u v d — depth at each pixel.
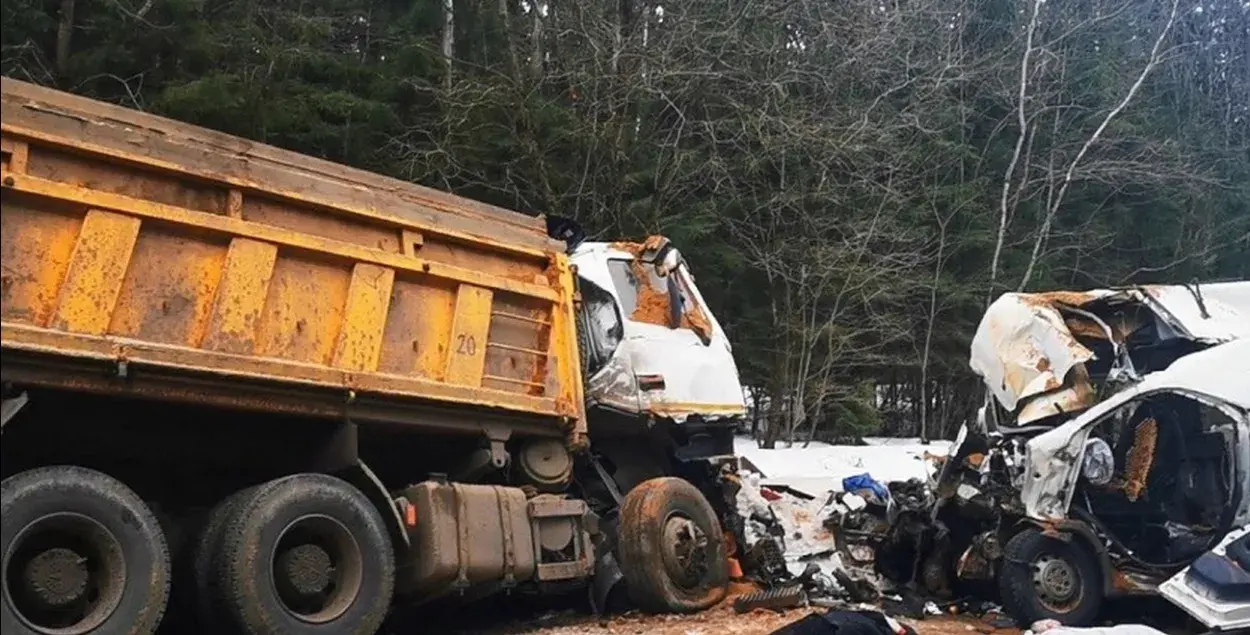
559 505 8.52
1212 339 10.07
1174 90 34.22
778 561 10.30
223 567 6.66
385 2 22.38
